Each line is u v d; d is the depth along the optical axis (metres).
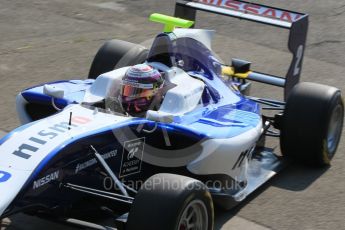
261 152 9.87
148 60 8.50
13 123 10.60
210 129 7.89
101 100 7.89
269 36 15.87
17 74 12.81
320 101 9.12
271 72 13.65
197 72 8.88
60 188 6.99
